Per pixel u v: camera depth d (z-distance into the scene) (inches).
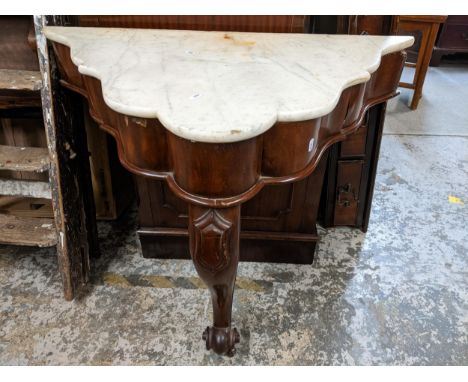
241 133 24.5
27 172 54.4
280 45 38.8
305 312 47.4
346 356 42.5
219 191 28.0
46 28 39.1
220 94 28.6
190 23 44.4
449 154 82.9
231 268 33.0
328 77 31.5
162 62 34.1
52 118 40.4
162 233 52.3
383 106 50.9
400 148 84.6
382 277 52.6
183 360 41.8
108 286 50.1
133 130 28.9
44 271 51.8
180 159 27.3
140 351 42.5
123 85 29.7
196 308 47.5
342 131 35.3
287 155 29.0
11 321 45.2
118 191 60.6
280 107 27.0
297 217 50.9
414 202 67.7
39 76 40.8
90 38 38.8
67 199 44.3
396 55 39.2
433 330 45.5
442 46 129.4
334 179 57.2
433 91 114.6
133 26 44.5
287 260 54.2
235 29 44.7
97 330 44.6
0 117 50.6
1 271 51.7
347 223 60.8
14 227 46.7
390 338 44.5
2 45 43.3
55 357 41.7
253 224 51.8
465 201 68.5
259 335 44.5
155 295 49.1
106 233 59.3
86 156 48.8
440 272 53.6
